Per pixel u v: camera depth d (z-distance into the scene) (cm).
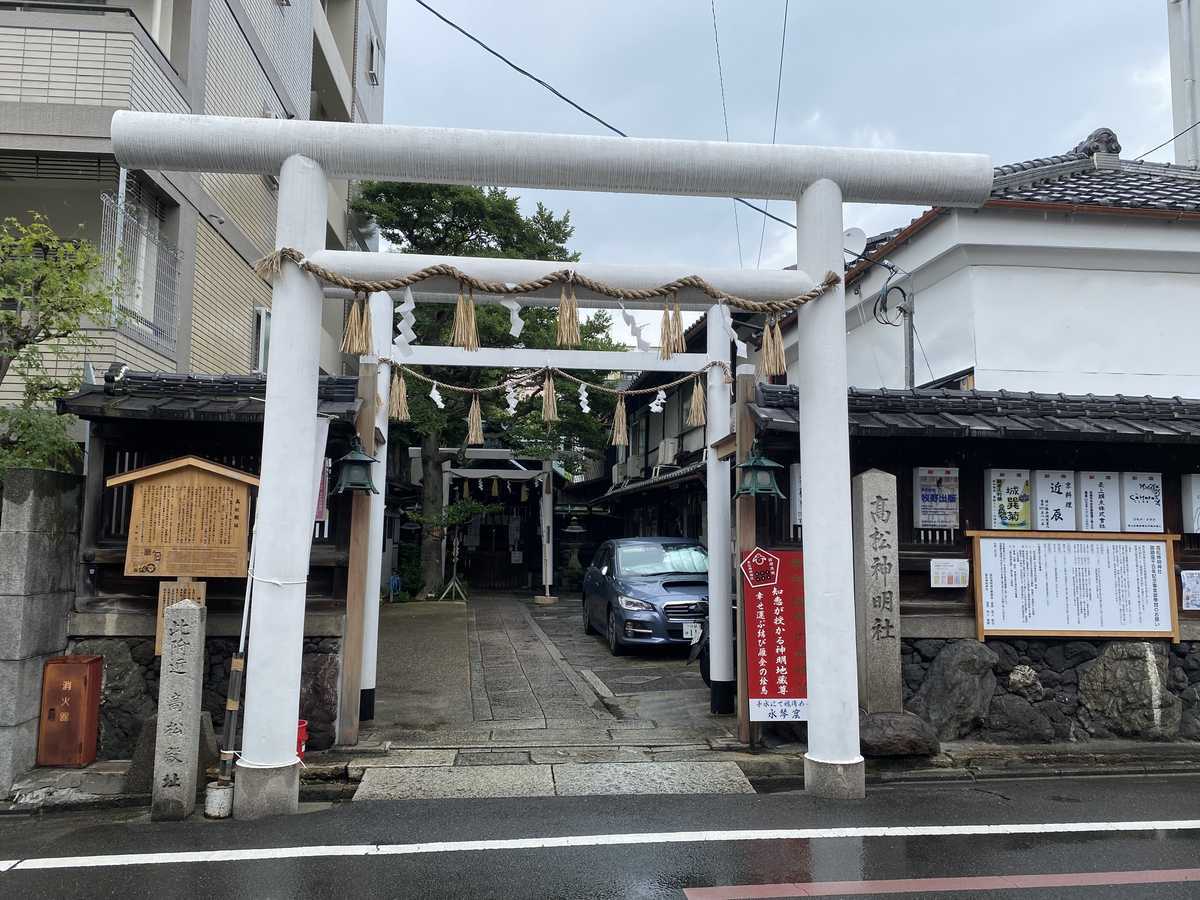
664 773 614
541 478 2083
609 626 1226
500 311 1598
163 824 513
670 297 595
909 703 679
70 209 925
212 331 1075
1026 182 1084
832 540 575
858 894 407
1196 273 1029
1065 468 723
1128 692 682
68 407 623
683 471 1399
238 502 632
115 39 841
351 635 679
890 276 1139
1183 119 1495
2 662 575
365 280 566
